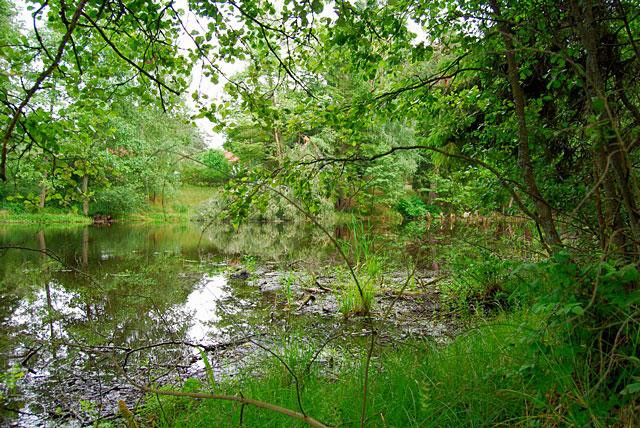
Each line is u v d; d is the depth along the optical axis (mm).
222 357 3791
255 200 2693
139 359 3785
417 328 4531
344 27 2527
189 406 2520
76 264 8672
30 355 3676
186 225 22016
